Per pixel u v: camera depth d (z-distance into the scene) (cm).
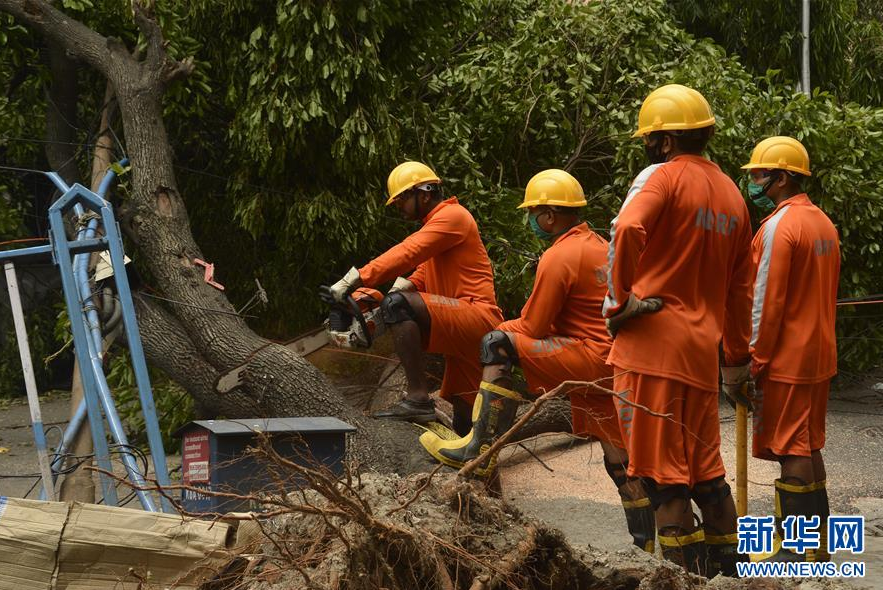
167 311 969
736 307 536
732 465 876
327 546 386
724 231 498
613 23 1159
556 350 596
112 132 1005
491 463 600
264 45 984
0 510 442
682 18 1559
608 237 1126
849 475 859
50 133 1103
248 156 1025
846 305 1240
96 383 726
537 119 1146
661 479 484
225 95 1081
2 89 1095
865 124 1209
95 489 759
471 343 683
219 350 866
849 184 1173
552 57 1125
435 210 696
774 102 1173
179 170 1135
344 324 707
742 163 1145
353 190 1030
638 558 442
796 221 557
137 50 968
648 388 488
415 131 1074
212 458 649
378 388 928
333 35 957
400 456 830
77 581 445
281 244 1051
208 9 1002
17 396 1600
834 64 1627
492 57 1203
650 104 508
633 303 484
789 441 557
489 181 1092
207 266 902
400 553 376
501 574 386
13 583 439
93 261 816
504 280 1038
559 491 823
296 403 857
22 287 1573
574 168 1184
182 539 451
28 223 1452
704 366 491
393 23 983
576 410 612
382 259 680
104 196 891
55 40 960
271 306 1123
